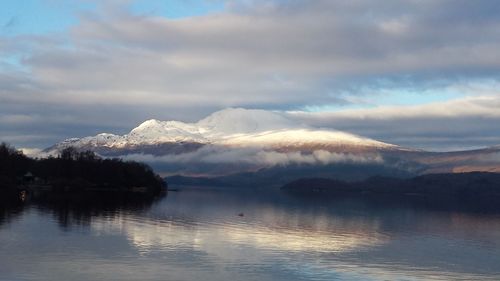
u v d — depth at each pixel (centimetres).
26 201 13775
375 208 17862
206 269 5344
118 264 5384
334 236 8519
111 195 19925
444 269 5928
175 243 6919
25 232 7362
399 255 6719
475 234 9369
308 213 14075
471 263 6331
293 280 5053
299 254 6444
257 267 5547
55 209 11431
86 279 4734
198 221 10212
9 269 4984
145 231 8081
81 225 8481
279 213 13750
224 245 6944
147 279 4847
